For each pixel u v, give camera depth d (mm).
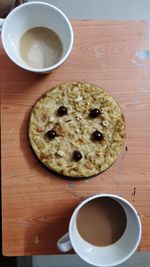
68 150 304
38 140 304
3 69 313
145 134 317
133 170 314
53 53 303
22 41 300
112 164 312
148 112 319
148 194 314
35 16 291
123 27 324
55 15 288
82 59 319
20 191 307
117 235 296
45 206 308
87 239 295
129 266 460
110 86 319
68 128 307
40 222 308
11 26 286
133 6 480
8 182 307
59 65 287
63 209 308
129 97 319
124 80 320
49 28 300
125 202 279
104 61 321
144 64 323
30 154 310
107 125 308
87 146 306
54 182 309
